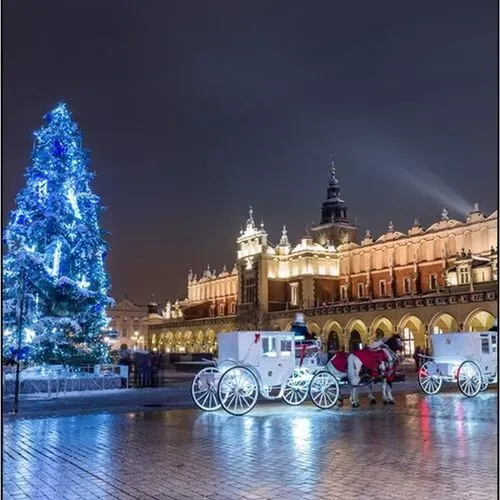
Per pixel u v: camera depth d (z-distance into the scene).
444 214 88.50
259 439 14.14
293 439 14.09
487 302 62.56
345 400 23.64
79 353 30.58
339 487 9.48
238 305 108.62
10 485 9.87
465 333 25.30
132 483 9.94
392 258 94.62
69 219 31.73
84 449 13.03
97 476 10.45
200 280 135.00
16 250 30.36
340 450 12.59
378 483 9.70
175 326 124.06
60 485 9.84
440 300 67.50
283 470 10.73
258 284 104.06
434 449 12.61
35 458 12.06
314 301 100.25
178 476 10.39
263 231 107.75
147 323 143.75
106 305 32.50
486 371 25.50
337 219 114.25
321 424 16.66
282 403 22.77
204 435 14.84
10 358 28.88
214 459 11.80
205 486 9.68
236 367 19.62
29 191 31.33
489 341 25.73
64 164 31.86
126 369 31.34
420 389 28.95
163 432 15.41
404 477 10.09
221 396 19.56
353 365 21.16
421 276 89.75
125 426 16.61
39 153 31.77
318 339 22.72
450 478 9.99
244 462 11.48
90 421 17.77
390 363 22.05
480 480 9.84
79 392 28.23
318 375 21.16
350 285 101.38
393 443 13.37
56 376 28.31
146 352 40.19
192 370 54.94
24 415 19.38
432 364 26.48
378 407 21.05
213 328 112.56
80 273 31.81
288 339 20.77
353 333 84.88
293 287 103.00
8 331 29.05
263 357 20.19
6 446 13.45
